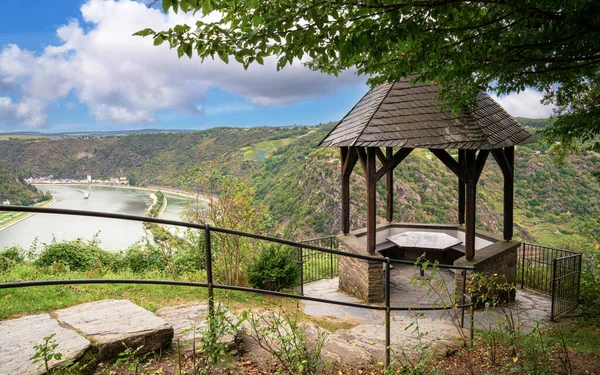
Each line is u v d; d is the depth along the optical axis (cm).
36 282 206
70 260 1112
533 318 727
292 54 294
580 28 312
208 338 259
